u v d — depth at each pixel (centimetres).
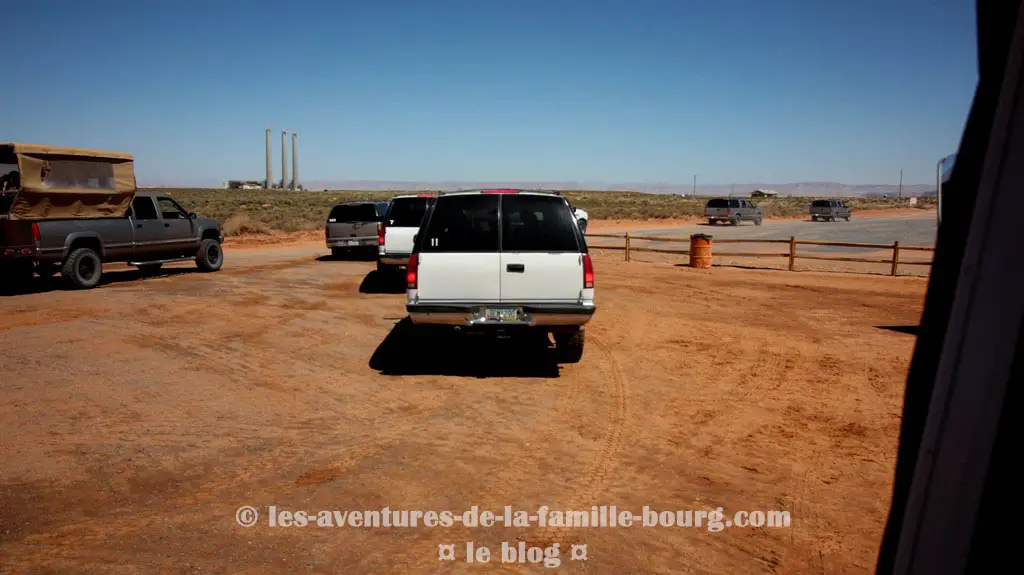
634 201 9075
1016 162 109
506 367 748
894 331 970
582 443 518
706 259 1817
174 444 499
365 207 1917
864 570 340
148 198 1455
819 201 5675
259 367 727
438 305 686
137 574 322
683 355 814
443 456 488
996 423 113
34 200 1206
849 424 568
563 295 691
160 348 804
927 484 120
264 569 330
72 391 625
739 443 521
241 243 2686
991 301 113
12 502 397
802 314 1109
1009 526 112
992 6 110
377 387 662
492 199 704
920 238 3212
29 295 1203
